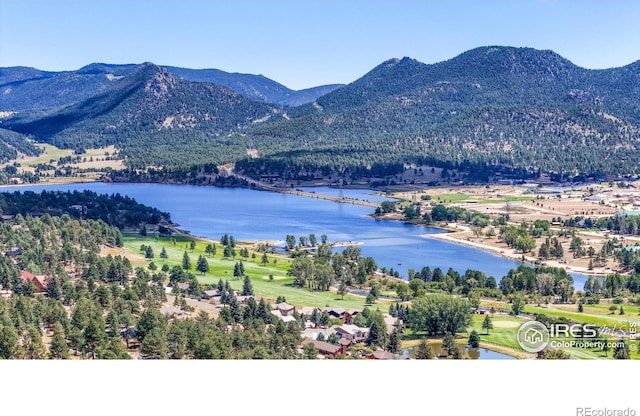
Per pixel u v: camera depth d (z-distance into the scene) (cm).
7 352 11519
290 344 13300
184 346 12312
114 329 13425
